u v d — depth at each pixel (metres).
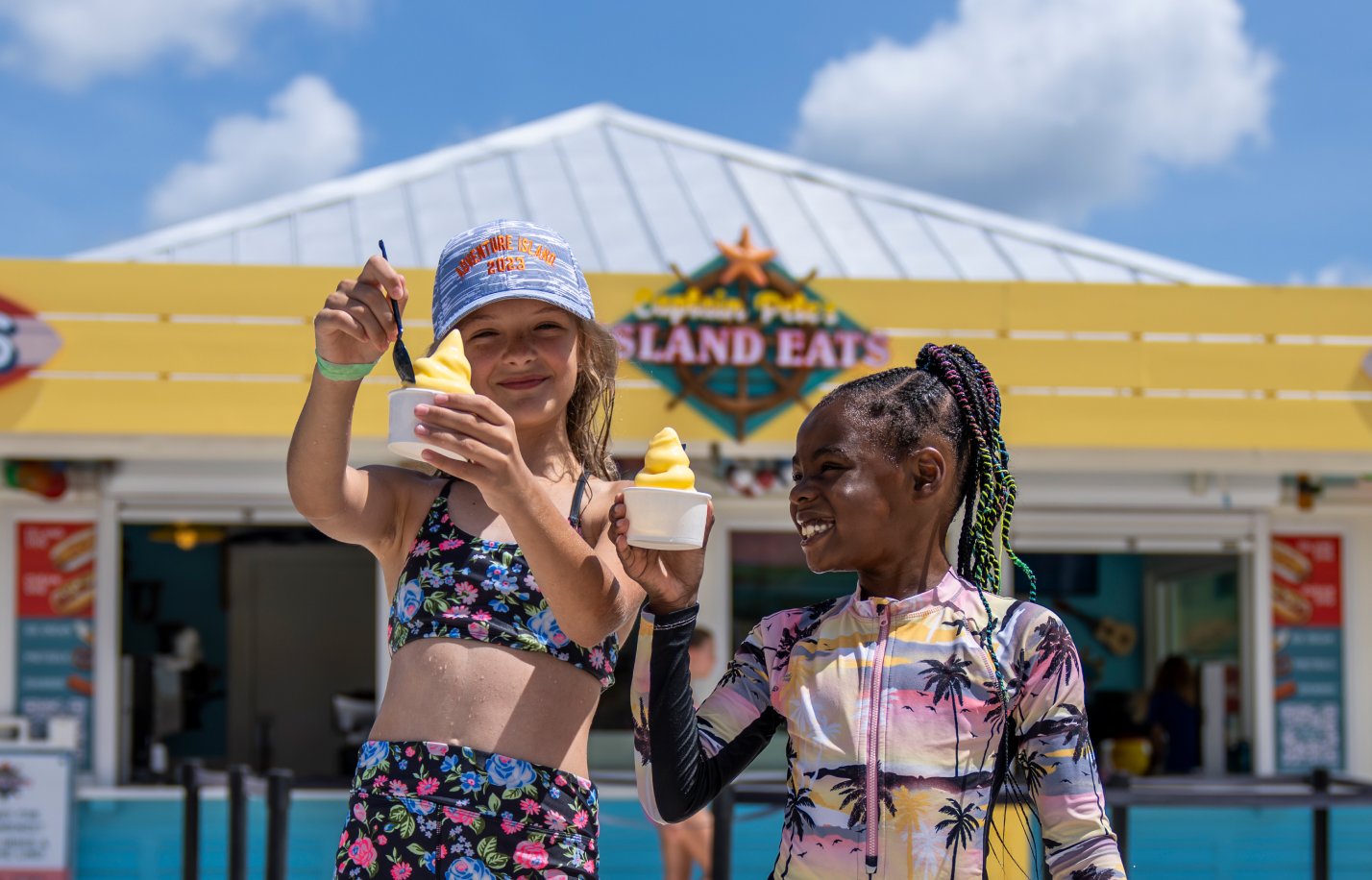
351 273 7.18
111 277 7.06
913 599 2.06
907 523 2.09
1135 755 8.89
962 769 1.96
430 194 10.22
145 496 8.34
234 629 10.84
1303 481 8.87
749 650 2.22
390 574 2.47
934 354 2.24
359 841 2.21
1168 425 7.54
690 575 2.11
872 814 1.95
